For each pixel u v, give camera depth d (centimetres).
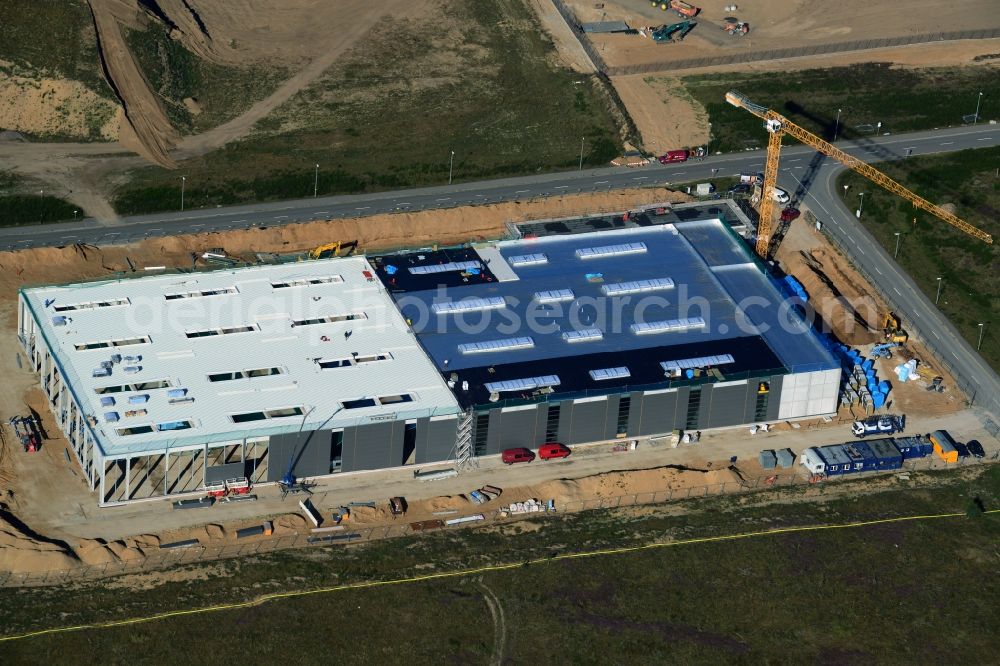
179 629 15712
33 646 15425
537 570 16725
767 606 16438
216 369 18650
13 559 16412
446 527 17312
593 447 18775
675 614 16262
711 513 17712
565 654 15688
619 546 17112
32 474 17775
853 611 16438
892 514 17862
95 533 16938
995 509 18000
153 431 17562
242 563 16600
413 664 15488
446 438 18188
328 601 16175
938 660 15862
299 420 17788
